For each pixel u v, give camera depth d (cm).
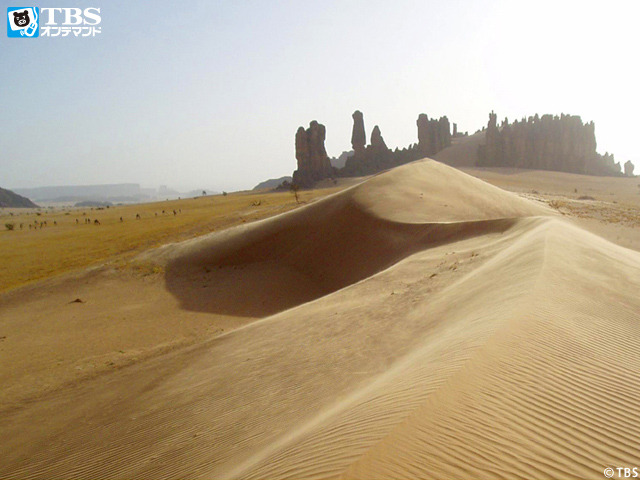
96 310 2383
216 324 2080
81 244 5297
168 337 1911
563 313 852
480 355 650
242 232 3728
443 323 1077
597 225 3731
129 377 1358
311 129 14500
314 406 772
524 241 1739
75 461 831
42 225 8200
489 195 4256
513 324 773
